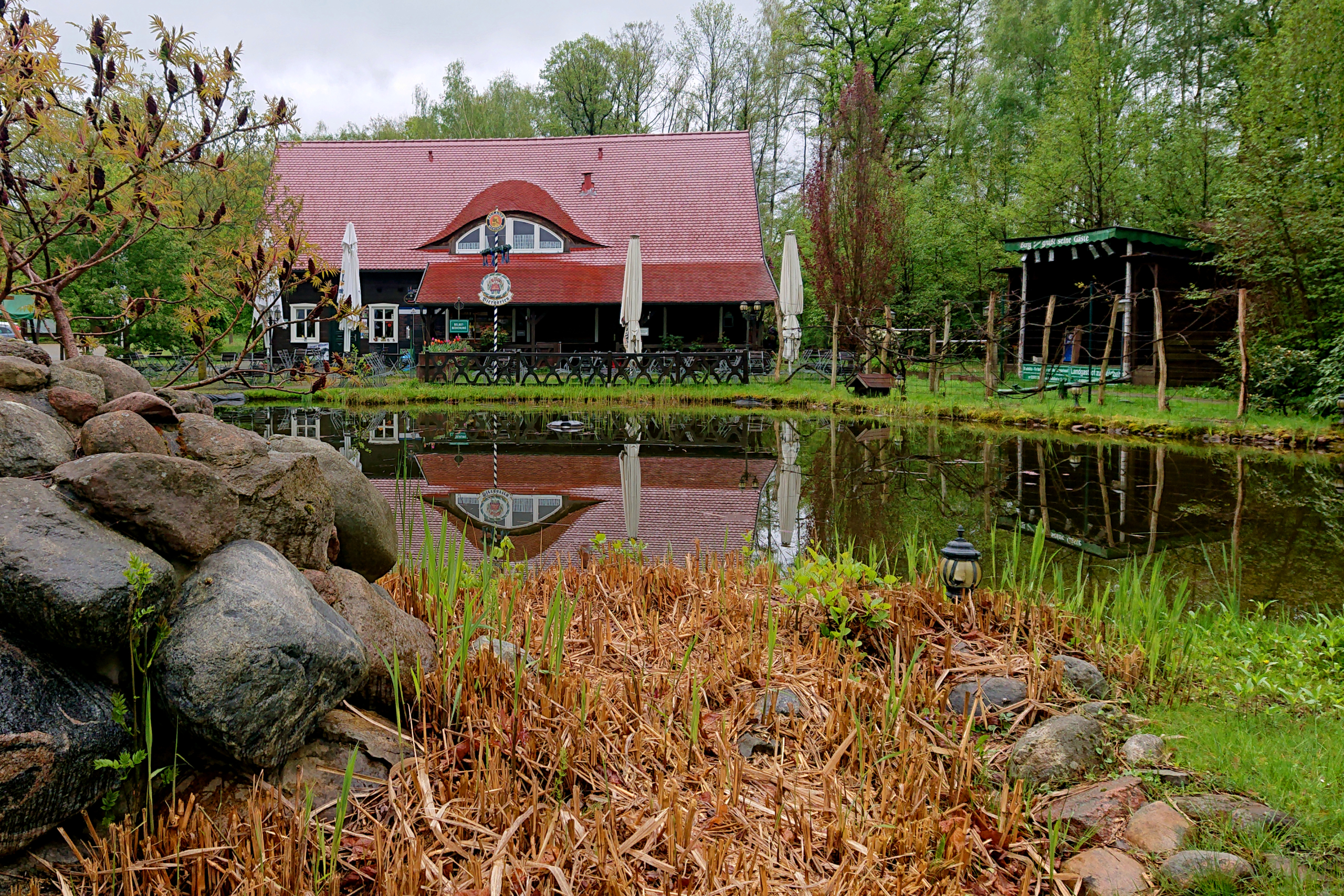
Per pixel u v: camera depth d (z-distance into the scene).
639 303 22.52
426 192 28.73
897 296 30.69
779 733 3.00
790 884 2.18
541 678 3.13
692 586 4.57
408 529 4.34
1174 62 27.44
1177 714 3.20
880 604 3.82
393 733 2.60
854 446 12.15
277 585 2.28
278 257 3.76
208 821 2.08
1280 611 4.73
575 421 15.54
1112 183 24.00
